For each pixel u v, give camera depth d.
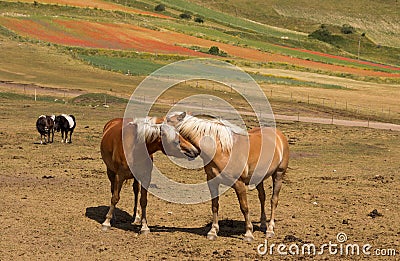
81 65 75.50
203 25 136.88
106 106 45.94
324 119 48.91
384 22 194.50
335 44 157.62
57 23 104.25
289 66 98.06
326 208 15.98
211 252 11.83
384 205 16.55
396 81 94.94
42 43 88.06
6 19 101.12
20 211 14.30
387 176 21.83
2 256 11.14
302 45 138.75
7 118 36.06
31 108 41.81
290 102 59.47
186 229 13.50
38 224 13.30
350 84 84.69
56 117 27.47
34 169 20.19
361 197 17.59
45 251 11.52
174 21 132.75
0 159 22.00
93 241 12.28
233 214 15.03
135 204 13.80
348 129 41.12
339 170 23.14
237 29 150.12
